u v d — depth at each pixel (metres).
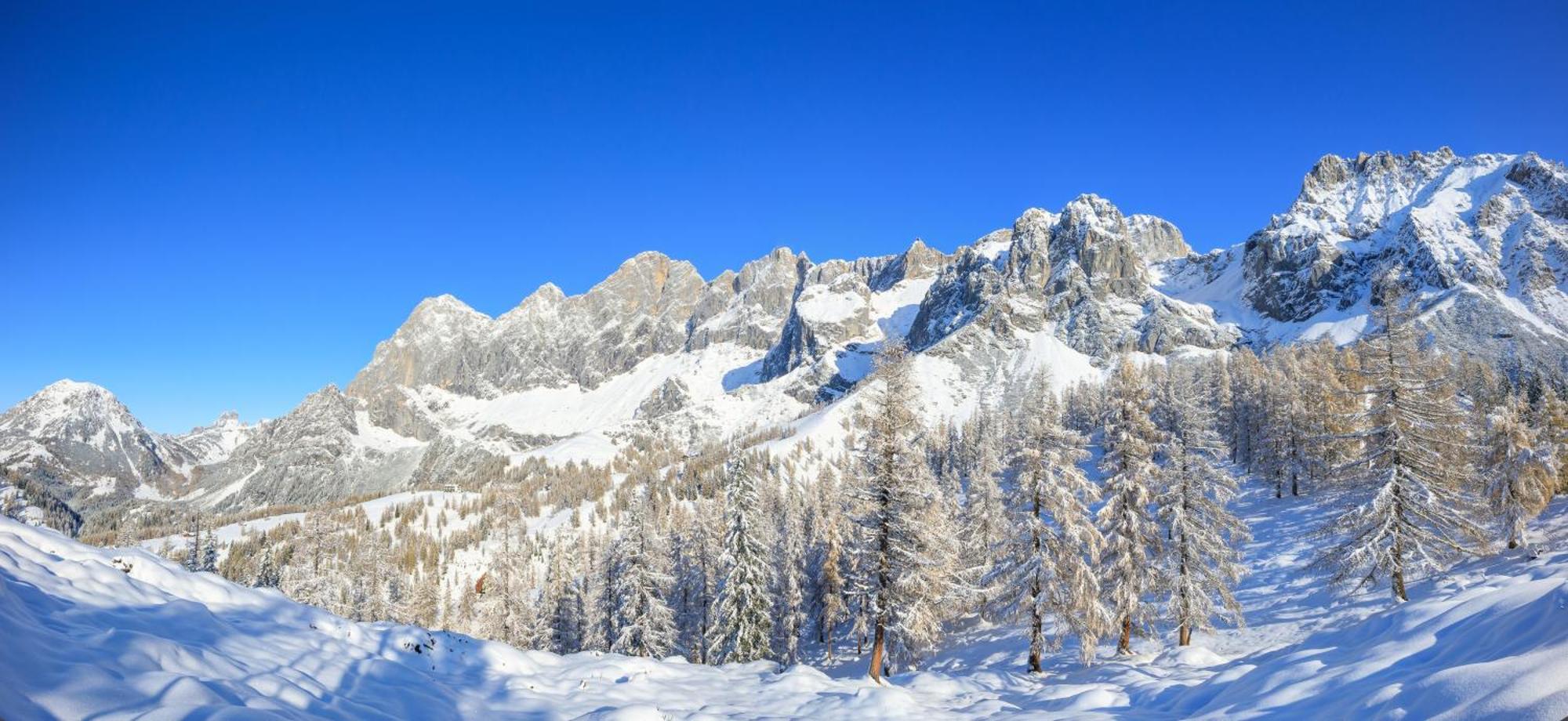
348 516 172.38
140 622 9.56
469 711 11.66
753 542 40.78
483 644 16.72
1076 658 31.06
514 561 100.62
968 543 46.00
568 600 56.59
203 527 155.88
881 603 23.77
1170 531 29.30
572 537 126.44
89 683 6.77
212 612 11.64
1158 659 24.12
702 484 151.12
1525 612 9.03
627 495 162.75
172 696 7.05
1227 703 12.60
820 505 64.31
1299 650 16.12
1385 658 10.74
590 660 18.67
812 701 16.30
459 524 174.38
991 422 127.88
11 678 6.17
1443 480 27.30
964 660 38.59
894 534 23.78
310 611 14.27
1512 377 138.25
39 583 9.30
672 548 54.22
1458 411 27.00
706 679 18.75
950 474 76.50
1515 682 7.00
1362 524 27.98
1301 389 61.78
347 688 10.41
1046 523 28.92
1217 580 28.50
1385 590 30.45
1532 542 31.17
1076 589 27.25
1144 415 28.80
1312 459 55.03
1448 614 11.34
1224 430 81.75
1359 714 8.96
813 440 193.38
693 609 52.00
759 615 39.94
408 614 74.12
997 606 41.12
